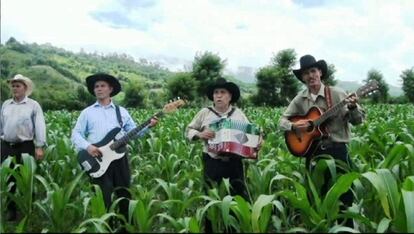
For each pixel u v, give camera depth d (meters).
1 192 5.30
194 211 5.70
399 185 4.85
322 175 5.08
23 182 5.46
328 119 5.28
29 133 6.23
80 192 6.06
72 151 7.18
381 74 54.59
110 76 5.46
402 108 22.19
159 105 54.69
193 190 5.54
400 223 3.94
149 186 7.00
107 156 5.36
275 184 5.90
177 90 55.09
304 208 4.24
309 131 5.34
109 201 5.27
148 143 9.03
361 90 5.02
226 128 5.01
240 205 4.12
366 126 10.23
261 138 5.13
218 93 5.15
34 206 6.04
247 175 5.98
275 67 57.84
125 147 5.55
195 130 5.23
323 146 5.31
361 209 4.85
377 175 4.11
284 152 6.96
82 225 4.18
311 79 5.28
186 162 7.34
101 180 5.35
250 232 4.13
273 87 56.53
